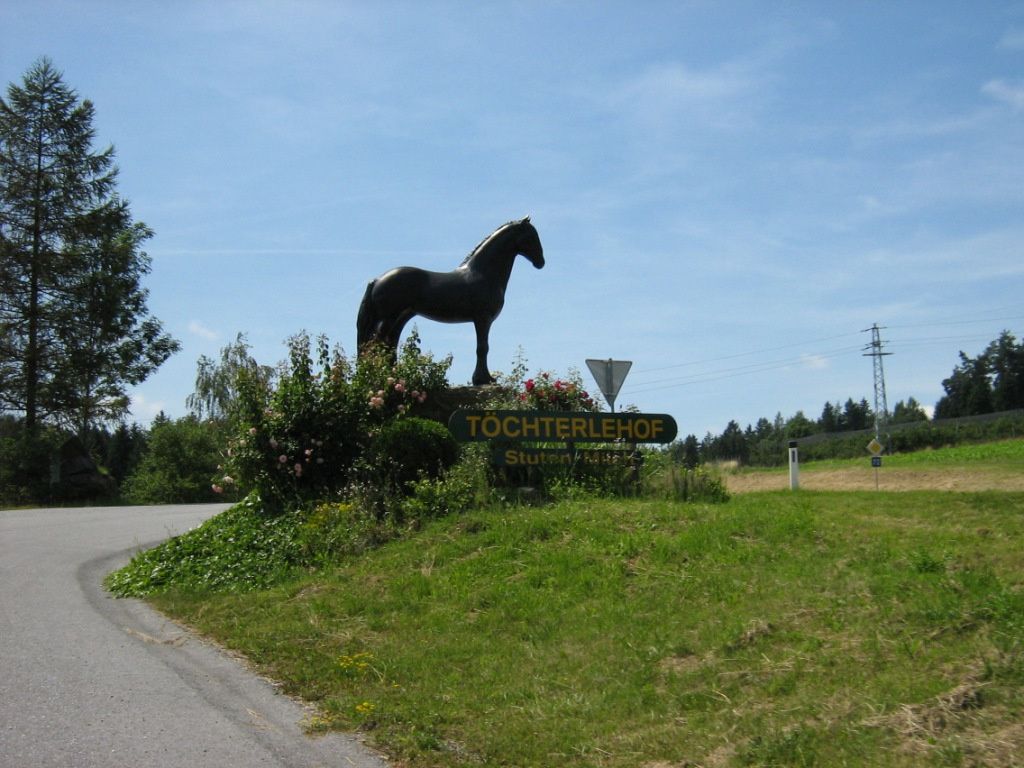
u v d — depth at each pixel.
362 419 13.39
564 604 7.71
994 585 6.42
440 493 11.34
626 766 4.91
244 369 13.63
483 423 12.00
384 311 14.60
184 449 39.47
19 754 5.15
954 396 71.31
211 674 6.97
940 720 4.59
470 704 6.04
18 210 37.94
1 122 38.09
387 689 6.44
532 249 15.63
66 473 36.12
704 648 6.22
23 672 6.81
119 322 39.81
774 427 81.06
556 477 11.98
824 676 5.43
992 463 28.09
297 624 8.21
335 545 10.73
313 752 5.34
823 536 8.48
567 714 5.68
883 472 26.28
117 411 39.84
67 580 10.90
